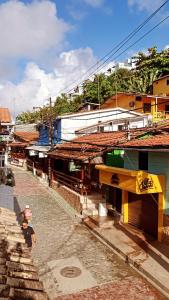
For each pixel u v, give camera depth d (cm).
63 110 5134
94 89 4812
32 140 4431
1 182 1541
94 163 1916
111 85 4809
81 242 1498
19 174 3938
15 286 494
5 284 482
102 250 1399
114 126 2869
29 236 1326
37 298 468
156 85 4194
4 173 1623
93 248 1423
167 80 3981
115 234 1535
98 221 1711
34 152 3544
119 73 5088
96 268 1216
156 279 1070
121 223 1681
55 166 3045
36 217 1933
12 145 4716
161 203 1363
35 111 6594
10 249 660
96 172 2142
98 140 2138
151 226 1466
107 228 1634
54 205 2261
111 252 1373
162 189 1349
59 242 1498
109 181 1546
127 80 4938
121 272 1183
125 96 3788
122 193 1694
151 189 1325
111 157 1812
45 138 3781
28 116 6731
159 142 1304
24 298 457
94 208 1920
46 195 2623
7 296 445
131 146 1445
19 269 570
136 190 1298
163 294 1012
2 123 1850
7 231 774
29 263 611
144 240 1420
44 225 1767
